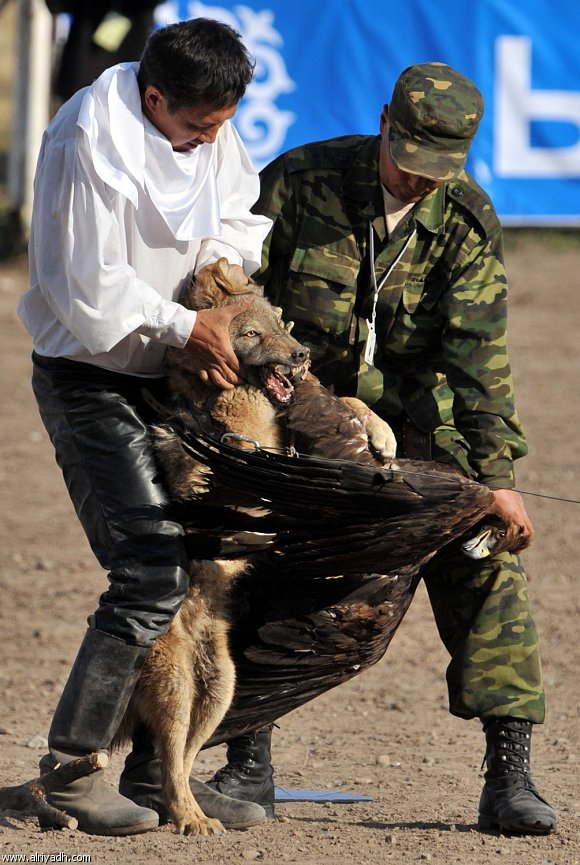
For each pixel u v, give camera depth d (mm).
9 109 83625
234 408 12141
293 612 11734
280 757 15797
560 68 50906
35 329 11547
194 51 10680
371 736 16797
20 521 27516
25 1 54812
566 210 51656
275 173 12594
